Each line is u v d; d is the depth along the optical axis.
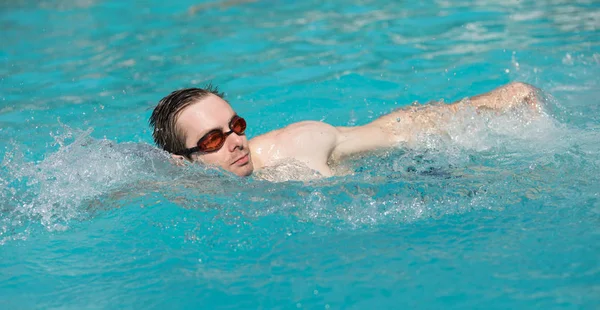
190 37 23.72
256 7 27.72
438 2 25.97
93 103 17.55
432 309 8.01
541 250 9.02
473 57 19.27
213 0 29.30
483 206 10.38
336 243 9.77
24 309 8.76
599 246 8.95
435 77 17.98
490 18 23.20
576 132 12.83
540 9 23.83
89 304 8.80
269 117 15.93
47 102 17.81
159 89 18.41
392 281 8.66
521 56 18.95
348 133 12.20
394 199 10.69
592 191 10.44
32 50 23.11
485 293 8.22
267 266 9.33
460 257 9.07
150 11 28.09
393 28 23.02
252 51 21.64
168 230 10.42
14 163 12.20
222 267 9.42
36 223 10.91
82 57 22.02
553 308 7.81
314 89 17.64
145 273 9.43
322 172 11.58
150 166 11.52
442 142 12.71
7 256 10.07
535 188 10.72
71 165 11.77
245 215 10.55
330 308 8.23
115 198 11.25
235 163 10.99
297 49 21.45
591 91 15.86
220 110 10.91
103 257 9.93
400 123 12.77
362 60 19.83
